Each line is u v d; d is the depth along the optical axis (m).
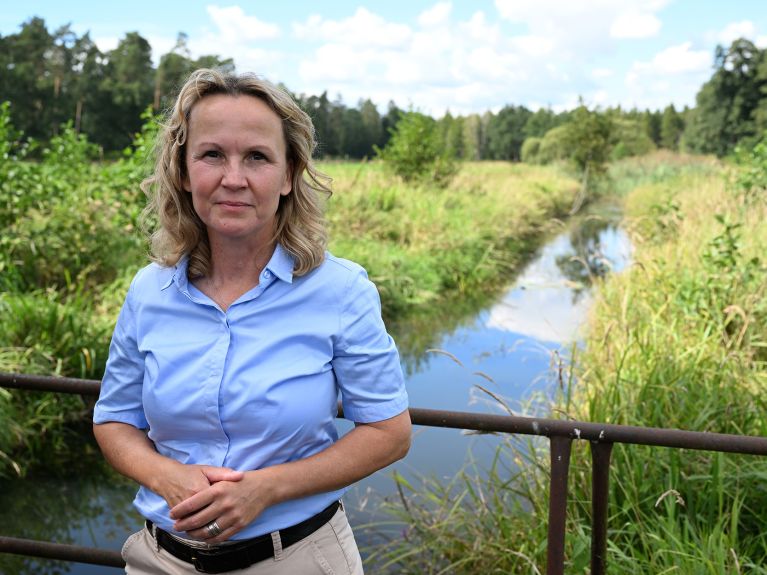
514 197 18.12
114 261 7.59
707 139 44.59
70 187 7.95
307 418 1.38
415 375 6.11
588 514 3.14
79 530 3.93
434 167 16.28
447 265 10.54
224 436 1.38
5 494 4.30
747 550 2.88
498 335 7.58
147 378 1.44
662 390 3.82
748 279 5.57
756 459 3.25
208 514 1.30
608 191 32.75
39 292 6.39
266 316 1.40
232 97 1.36
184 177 1.45
